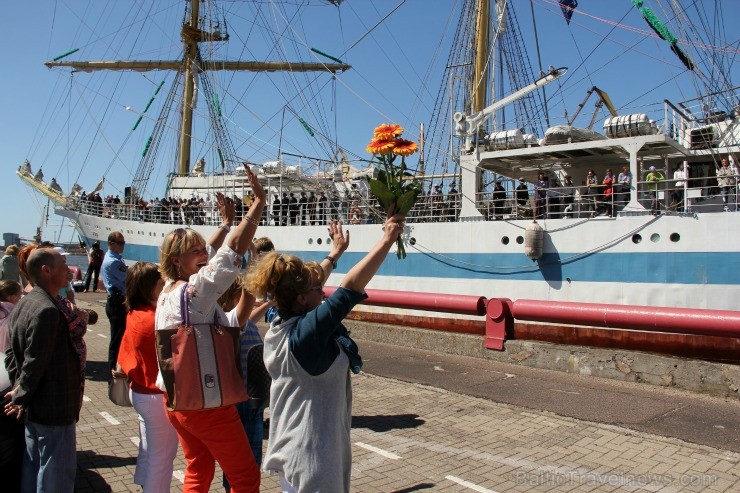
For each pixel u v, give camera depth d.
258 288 3.26
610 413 7.30
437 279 16.06
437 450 6.09
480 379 9.30
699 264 12.26
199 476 3.93
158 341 3.65
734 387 8.04
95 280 23.77
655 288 12.73
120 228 25.83
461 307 12.27
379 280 17.17
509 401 7.94
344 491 3.16
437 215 17.30
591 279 13.55
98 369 9.80
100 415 7.18
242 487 3.75
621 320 9.77
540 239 14.05
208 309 3.68
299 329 3.07
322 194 21.55
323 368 3.09
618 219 13.26
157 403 4.29
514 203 17.22
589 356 9.56
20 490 4.38
